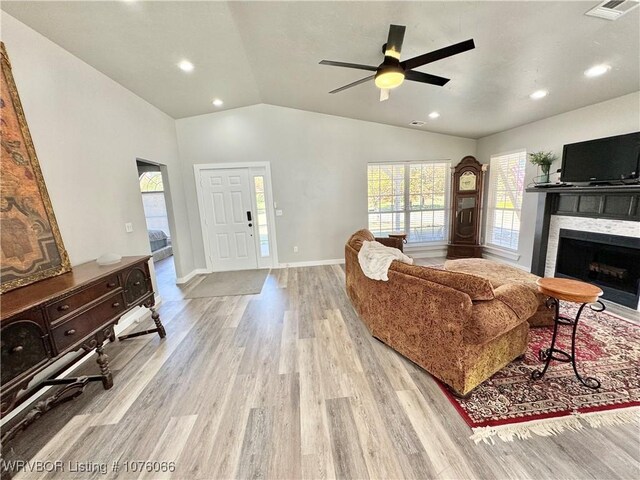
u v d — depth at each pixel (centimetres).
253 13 218
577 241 347
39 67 218
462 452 142
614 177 294
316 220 518
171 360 234
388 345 239
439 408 171
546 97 315
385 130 509
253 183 496
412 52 242
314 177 504
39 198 206
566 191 334
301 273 478
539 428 154
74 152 248
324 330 276
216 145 475
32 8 195
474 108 370
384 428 158
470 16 189
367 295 256
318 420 166
